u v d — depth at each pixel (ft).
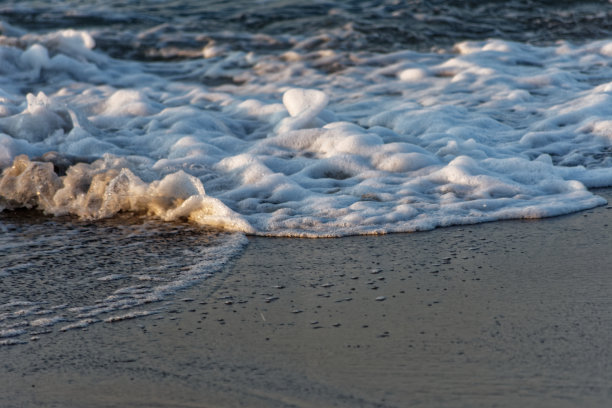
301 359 17.58
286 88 66.23
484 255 25.64
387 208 31.94
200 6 104.37
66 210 33.01
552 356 17.21
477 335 18.63
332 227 29.71
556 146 42.88
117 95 56.85
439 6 97.86
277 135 44.04
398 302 21.25
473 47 79.77
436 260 25.27
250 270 24.71
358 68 73.46
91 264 25.68
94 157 38.86
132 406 15.61
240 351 18.19
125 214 32.68
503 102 55.52
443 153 40.55
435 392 15.70
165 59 81.92
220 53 82.58
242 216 30.45
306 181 36.58
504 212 30.89
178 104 59.98
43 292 22.91
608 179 36.24
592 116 47.62
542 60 73.15
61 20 97.55
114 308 21.45
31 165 34.68
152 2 109.19
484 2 98.94
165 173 36.78
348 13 96.07
